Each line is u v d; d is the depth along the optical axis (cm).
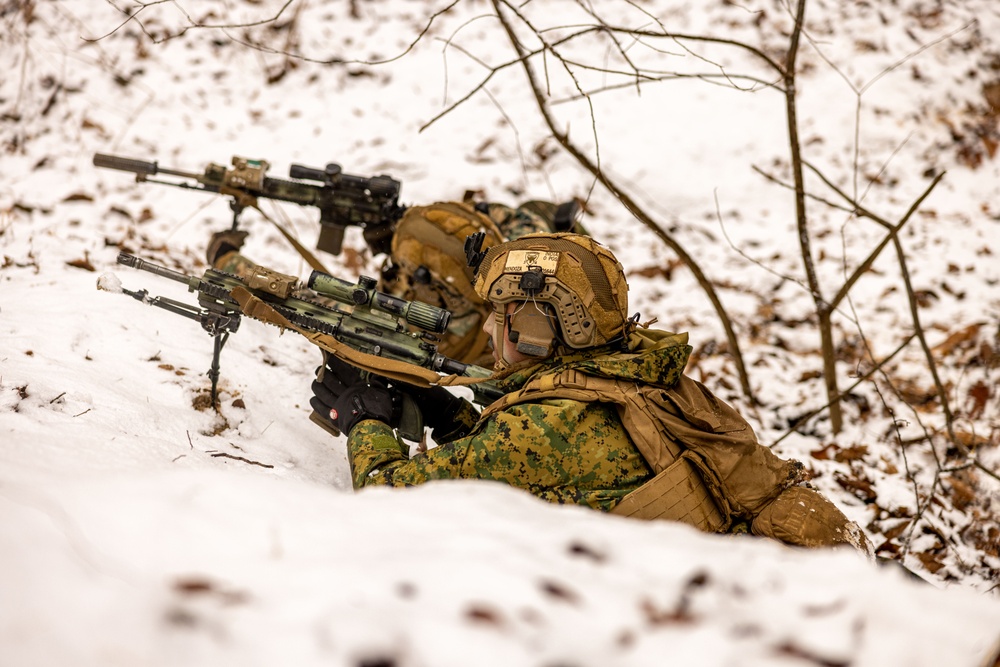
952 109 816
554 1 930
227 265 454
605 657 109
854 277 461
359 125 789
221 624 106
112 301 430
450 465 285
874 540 430
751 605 127
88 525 126
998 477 407
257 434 374
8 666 95
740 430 293
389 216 454
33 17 812
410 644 106
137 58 809
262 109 794
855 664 113
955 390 533
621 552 143
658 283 647
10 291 434
